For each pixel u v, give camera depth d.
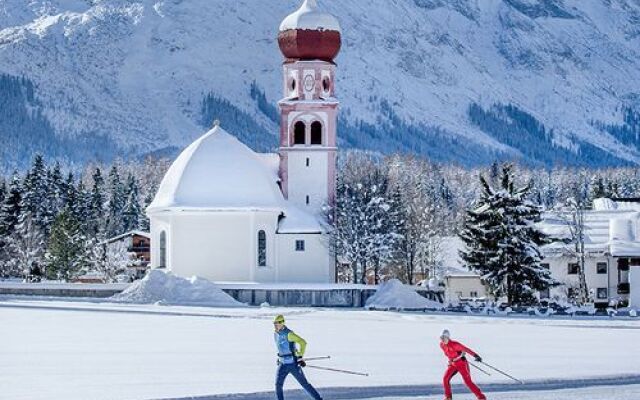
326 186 179.62
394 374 76.44
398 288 154.50
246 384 70.75
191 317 127.69
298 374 64.00
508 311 145.38
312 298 158.62
